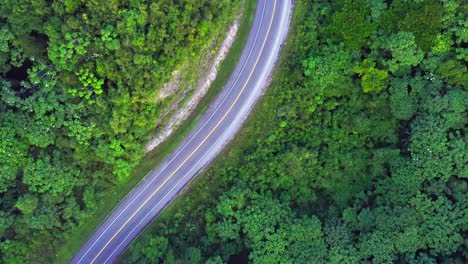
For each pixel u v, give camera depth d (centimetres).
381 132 6162
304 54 6166
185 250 6034
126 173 5962
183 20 5294
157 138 6097
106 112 5441
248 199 6122
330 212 6191
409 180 5916
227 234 6009
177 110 6041
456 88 5675
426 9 5469
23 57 5300
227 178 6225
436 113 5731
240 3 6116
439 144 5688
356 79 6125
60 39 5031
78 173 5772
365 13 5778
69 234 6066
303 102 6191
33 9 4944
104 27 5016
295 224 5928
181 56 5438
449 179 5831
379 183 6125
